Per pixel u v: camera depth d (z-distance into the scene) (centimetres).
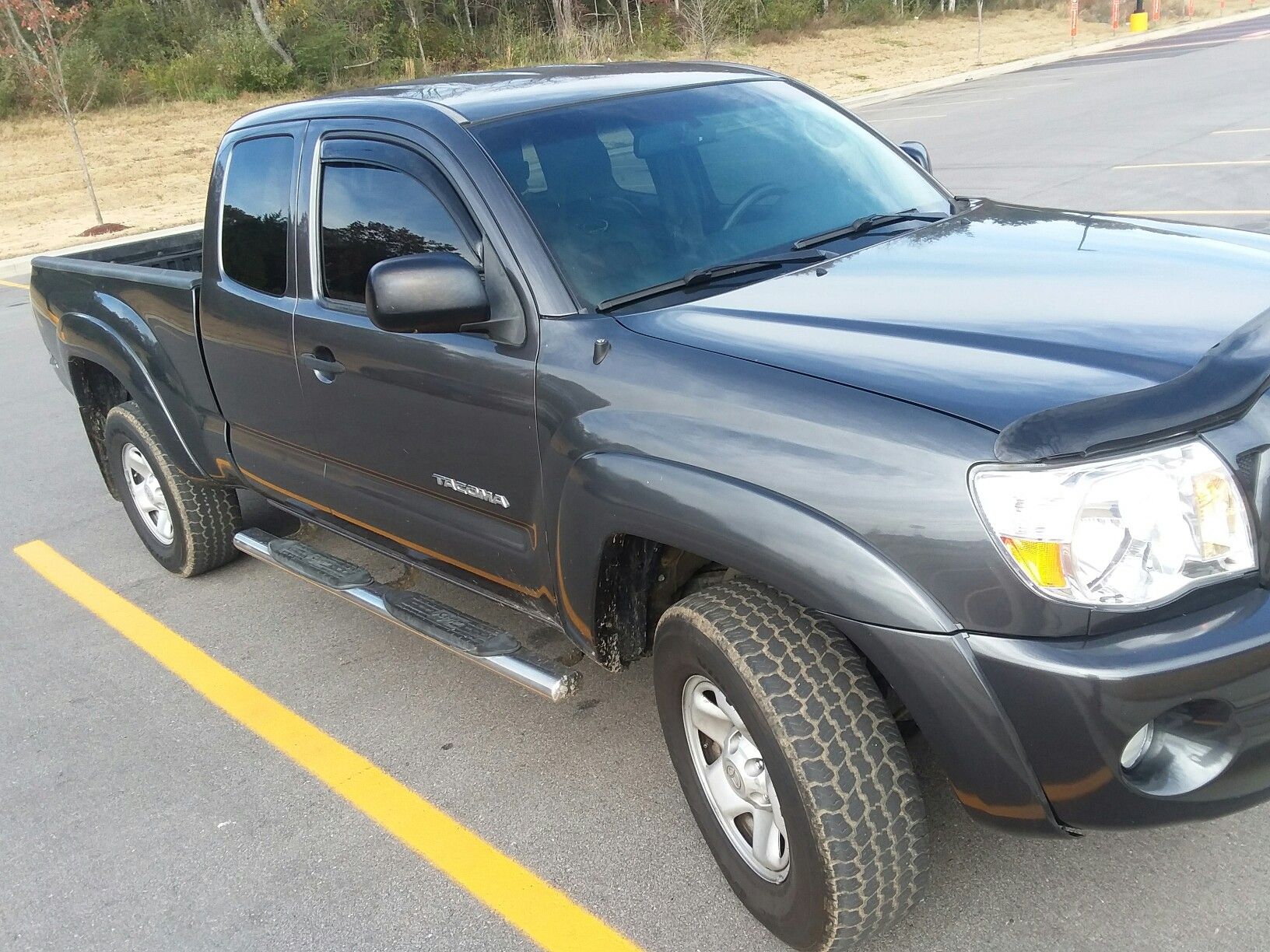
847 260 283
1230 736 195
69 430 727
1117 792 194
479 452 289
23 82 2730
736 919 257
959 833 271
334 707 369
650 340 249
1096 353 211
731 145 325
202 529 458
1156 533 191
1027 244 285
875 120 1962
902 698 204
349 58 3231
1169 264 261
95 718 379
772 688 217
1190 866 254
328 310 332
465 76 359
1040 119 1631
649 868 278
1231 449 200
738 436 222
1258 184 959
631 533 241
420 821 305
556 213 282
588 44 3284
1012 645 192
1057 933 240
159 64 3231
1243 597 197
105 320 447
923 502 197
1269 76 1820
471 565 314
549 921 264
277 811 317
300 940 267
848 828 213
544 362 265
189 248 552
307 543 459
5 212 1828
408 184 306
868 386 213
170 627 441
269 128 366
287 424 367
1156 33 3366
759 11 3825
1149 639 189
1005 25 4209
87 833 317
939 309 240
